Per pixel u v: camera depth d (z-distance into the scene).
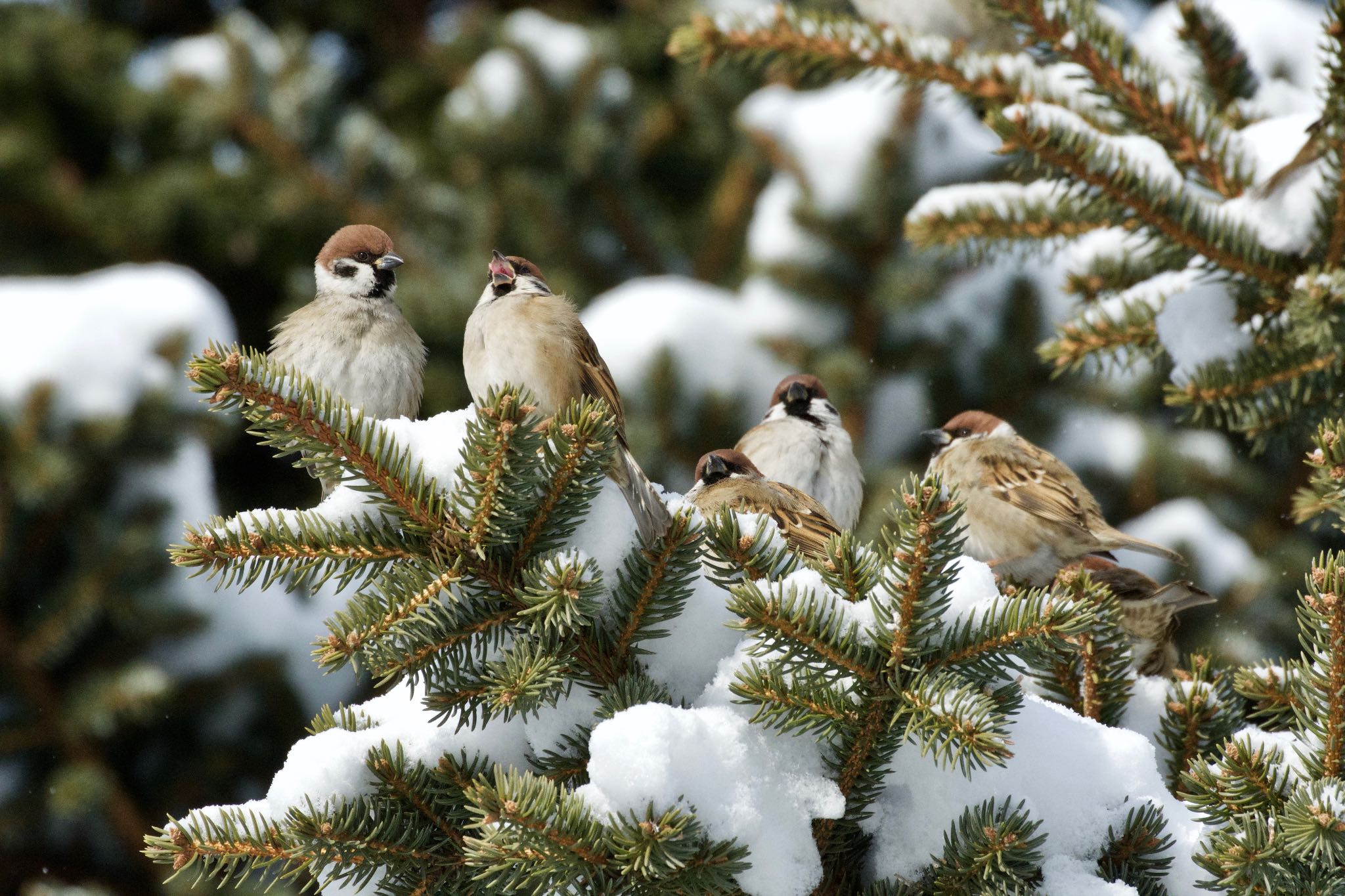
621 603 4.70
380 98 21.39
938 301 15.14
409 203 18.44
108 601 13.31
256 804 4.68
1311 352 6.24
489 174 17.19
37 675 13.20
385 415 8.87
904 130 14.90
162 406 13.39
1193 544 13.16
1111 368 7.01
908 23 10.17
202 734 14.18
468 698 4.53
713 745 4.30
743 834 4.21
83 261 19.91
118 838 13.80
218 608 13.91
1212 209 6.37
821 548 7.29
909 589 4.18
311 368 8.77
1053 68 7.47
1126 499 14.21
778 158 15.50
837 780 4.46
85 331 13.34
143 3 22.53
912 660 4.30
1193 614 13.05
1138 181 6.29
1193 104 6.97
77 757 13.44
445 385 16.84
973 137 16.16
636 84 19.02
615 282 17.47
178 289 13.95
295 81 18.77
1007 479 9.13
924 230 7.56
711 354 14.48
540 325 7.90
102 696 13.23
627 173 17.58
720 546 4.70
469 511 4.56
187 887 12.41
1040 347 7.08
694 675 4.78
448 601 4.60
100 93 20.55
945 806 4.52
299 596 14.48
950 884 4.39
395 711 5.11
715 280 17.66
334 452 4.57
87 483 13.34
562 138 17.14
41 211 19.47
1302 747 4.71
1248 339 6.45
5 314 13.45
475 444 4.42
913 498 4.10
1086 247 7.55
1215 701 5.61
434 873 4.65
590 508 4.73
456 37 19.88
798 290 15.25
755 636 4.30
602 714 4.57
